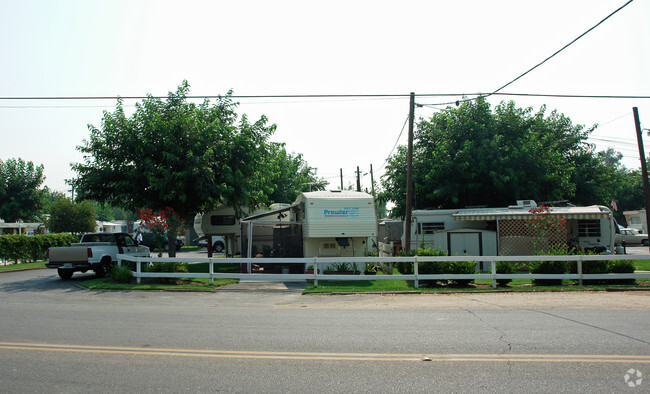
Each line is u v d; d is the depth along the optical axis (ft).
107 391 16.66
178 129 64.69
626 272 47.80
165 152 62.44
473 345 22.94
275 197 129.18
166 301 40.98
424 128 98.12
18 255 86.53
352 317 31.65
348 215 60.49
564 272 49.03
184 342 24.06
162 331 26.94
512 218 66.08
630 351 21.48
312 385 17.13
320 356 21.11
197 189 62.75
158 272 53.78
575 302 37.76
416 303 38.58
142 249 68.13
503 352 21.52
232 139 68.54
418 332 26.21
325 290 46.73
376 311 34.42
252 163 71.15
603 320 29.45
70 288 51.06
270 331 26.81
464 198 92.22
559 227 58.44
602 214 64.34
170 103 70.64
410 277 47.70
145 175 62.28
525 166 87.97
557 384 16.98
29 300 41.68
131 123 65.72
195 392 16.51
